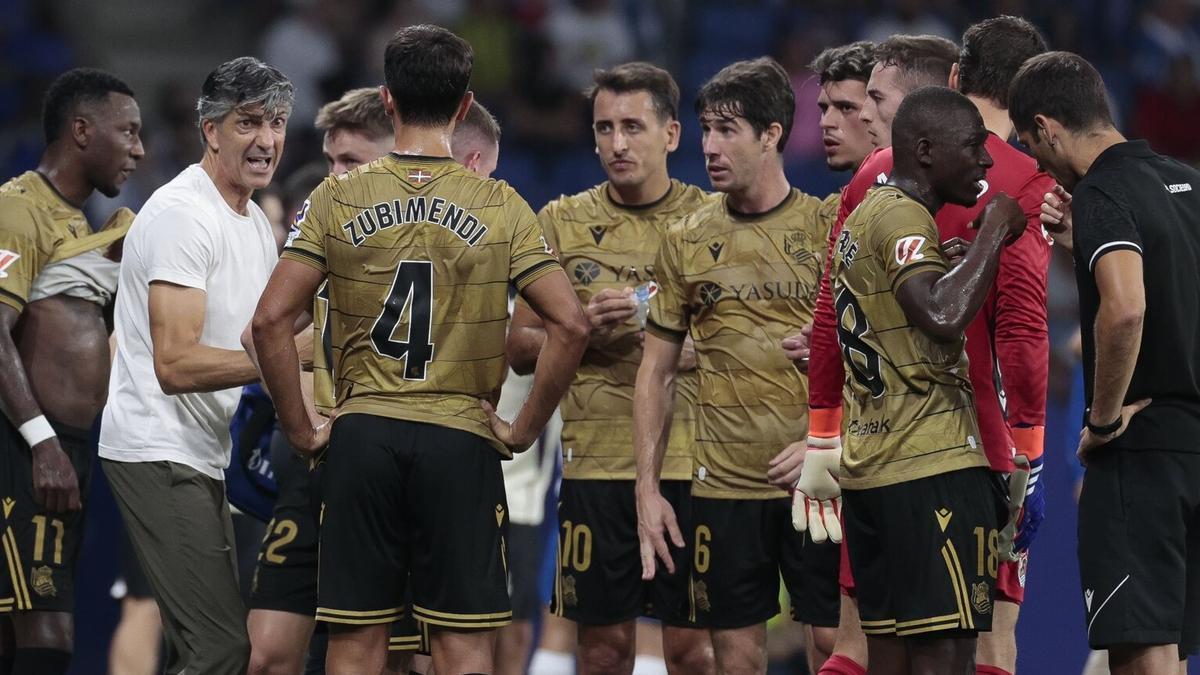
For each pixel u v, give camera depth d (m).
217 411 17.94
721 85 18.42
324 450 15.38
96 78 19.22
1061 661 26.64
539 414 15.01
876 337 14.63
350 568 14.77
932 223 14.44
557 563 20.55
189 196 17.67
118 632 24.31
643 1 51.28
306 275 14.61
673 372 19.17
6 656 19.39
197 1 54.16
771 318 18.64
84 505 19.16
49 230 18.66
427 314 14.58
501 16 49.25
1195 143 49.16
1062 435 27.73
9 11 49.66
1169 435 15.34
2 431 18.53
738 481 18.73
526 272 14.71
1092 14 53.00
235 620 17.80
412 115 14.88
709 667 19.88
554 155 47.06
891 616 14.85
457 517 14.76
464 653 14.95
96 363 19.03
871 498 14.76
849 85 18.41
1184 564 15.42
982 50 16.53
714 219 18.95
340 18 49.06
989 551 14.59
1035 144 15.59
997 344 15.91
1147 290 15.13
